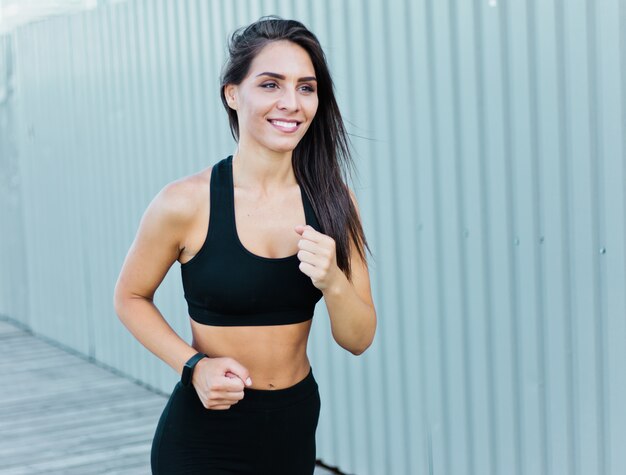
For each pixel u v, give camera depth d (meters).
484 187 3.30
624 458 2.85
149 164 5.82
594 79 2.86
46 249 7.49
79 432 5.01
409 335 3.71
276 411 1.97
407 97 3.61
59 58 6.91
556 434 3.07
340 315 1.90
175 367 1.92
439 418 3.58
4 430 5.09
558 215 3.00
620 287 2.81
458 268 3.43
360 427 4.03
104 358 6.68
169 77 5.50
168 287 5.64
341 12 3.95
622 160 2.78
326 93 1.96
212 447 1.96
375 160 3.81
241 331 1.95
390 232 3.76
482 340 3.35
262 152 1.94
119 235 6.29
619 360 2.84
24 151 7.73
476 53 3.28
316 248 1.81
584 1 2.86
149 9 5.65
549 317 3.07
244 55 1.87
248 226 1.94
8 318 8.54
